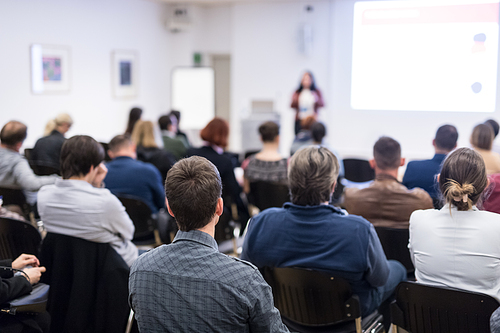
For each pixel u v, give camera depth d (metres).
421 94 7.80
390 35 7.88
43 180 3.43
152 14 8.54
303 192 1.95
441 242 1.78
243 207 3.78
